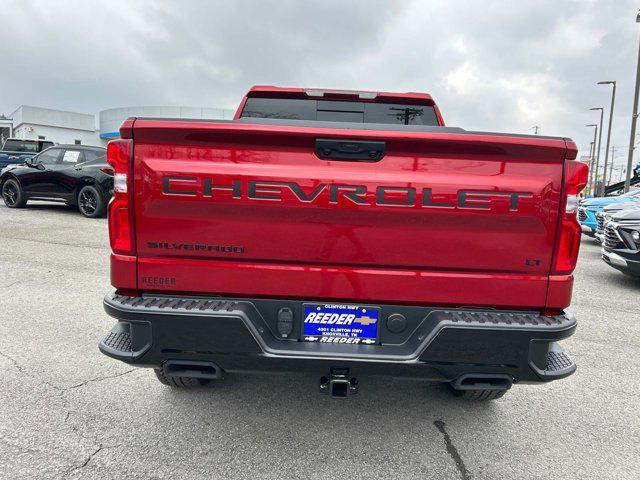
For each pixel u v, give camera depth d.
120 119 41.25
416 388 3.20
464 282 2.14
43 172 11.15
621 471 2.35
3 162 18.50
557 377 2.12
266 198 2.09
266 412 2.79
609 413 2.96
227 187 2.08
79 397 2.89
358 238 2.12
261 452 2.39
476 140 2.03
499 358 2.09
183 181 2.08
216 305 2.13
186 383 2.98
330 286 2.15
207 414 2.74
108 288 5.34
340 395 2.14
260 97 3.76
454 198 2.08
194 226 2.12
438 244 2.12
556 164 2.08
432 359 2.09
